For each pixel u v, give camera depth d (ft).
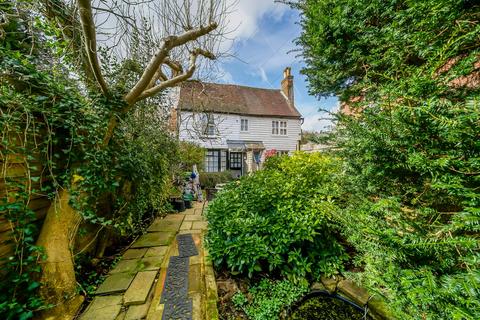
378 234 2.71
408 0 3.26
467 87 3.26
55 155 6.12
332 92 6.86
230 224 7.19
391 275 2.73
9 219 4.89
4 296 4.66
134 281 6.92
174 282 6.84
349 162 4.29
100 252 8.52
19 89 5.52
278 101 41.78
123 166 8.87
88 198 6.95
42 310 5.11
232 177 32.96
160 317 5.32
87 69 7.35
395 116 3.05
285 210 7.11
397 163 3.33
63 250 5.75
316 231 6.87
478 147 2.36
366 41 4.62
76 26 6.31
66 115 6.40
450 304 1.94
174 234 11.45
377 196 4.01
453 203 3.05
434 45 3.09
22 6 5.24
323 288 6.05
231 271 6.64
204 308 5.62
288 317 5.11
